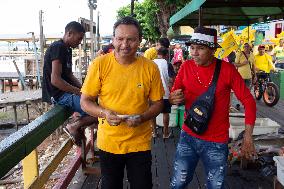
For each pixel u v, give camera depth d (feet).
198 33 8.89
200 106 9.14
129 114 8.13
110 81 8.02
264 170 14.92
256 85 35.55
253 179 14.52
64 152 12.75
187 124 9.48
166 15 56.70
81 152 14.88
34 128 8.05
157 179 14.73
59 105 11.66
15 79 71.41
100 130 8.57
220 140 9.26
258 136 16.92
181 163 9.84
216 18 27.22
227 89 9.18
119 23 7.73
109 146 8.39
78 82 12.91
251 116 9.06
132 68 8.02
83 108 8.22
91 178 14.74
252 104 9.04
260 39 47.73
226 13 24.79
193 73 9.27
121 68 8.01
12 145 6.61
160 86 8.33
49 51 11.96
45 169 10.78
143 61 8.16
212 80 9.08
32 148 7.82
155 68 8.22
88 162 16.16
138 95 8.08
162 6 56.24
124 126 8.22
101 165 8.71
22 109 53.42
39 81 59.67
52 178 22.49
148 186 8.54
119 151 8.36
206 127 9.19
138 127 8.31
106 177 8.66
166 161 16.96
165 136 20.74
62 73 12.32
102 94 8.21
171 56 53.52
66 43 12.21
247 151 9.14
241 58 30.68
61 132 37.09
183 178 9.90
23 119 47.24
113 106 8.13
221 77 9.05
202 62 9.04
